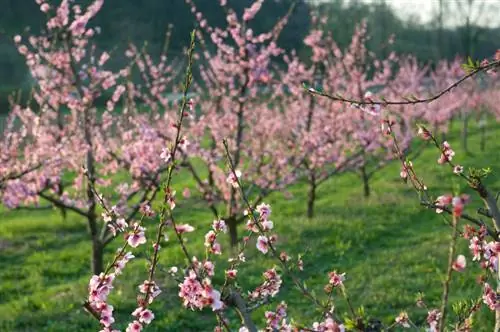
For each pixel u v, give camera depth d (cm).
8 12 5041
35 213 2038
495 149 2822
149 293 357
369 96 378
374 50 5662
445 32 6378
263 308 1034
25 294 1210
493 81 4147
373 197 2008
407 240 1497
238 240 1447
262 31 4003
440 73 3516
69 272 1351
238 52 1584
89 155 1227
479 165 2459
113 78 1343
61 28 1281
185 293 335
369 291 1123
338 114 1858
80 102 1267
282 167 1597
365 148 1797
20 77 4669
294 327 360
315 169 1727
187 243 1494
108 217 392
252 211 375
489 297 371
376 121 1831
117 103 3684
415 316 982
